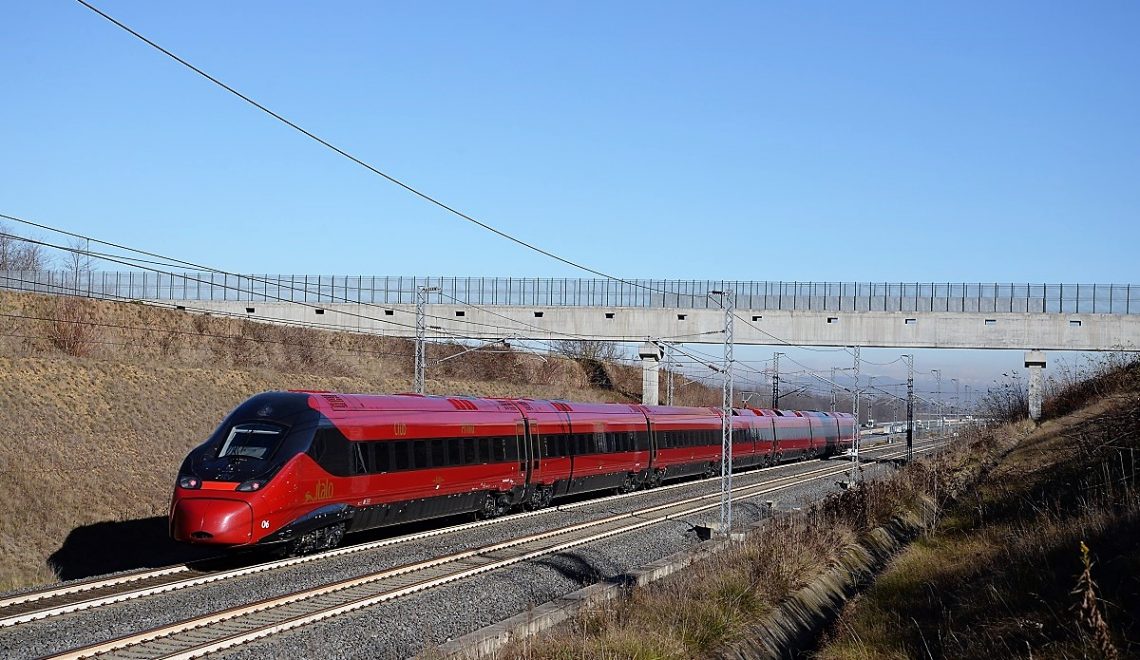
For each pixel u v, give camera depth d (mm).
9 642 13125
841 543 22484
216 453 20828
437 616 16391
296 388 46406
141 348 46781
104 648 12992
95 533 28250
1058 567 15617
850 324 54219
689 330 54844
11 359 34531
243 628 14453
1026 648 12414
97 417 34438
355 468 22938
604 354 91688
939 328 53719
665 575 20219
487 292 56062
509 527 27953
